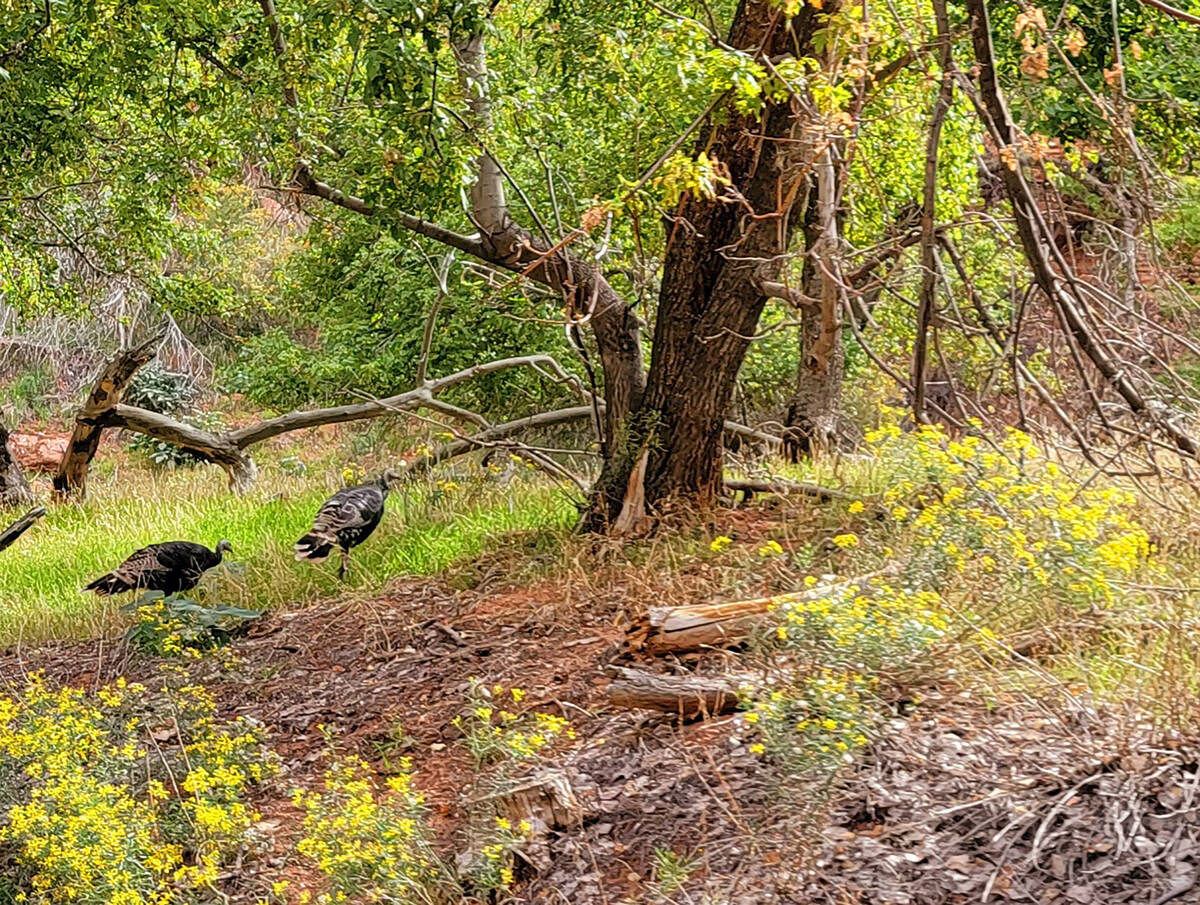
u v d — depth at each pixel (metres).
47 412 24.12
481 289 14.39
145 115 12.78
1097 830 4.27
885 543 6.77
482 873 5.01
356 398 17.53
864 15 5.37
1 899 5.67
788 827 4.56
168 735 6.93
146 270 16.72
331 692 7.33
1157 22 10.27
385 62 7.15
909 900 4.23
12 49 10.29
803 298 6.03
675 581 7.49
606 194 11.88
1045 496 5.84
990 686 5.09
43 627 9.70
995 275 10.10
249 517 12.13
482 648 7.36
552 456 15.08
